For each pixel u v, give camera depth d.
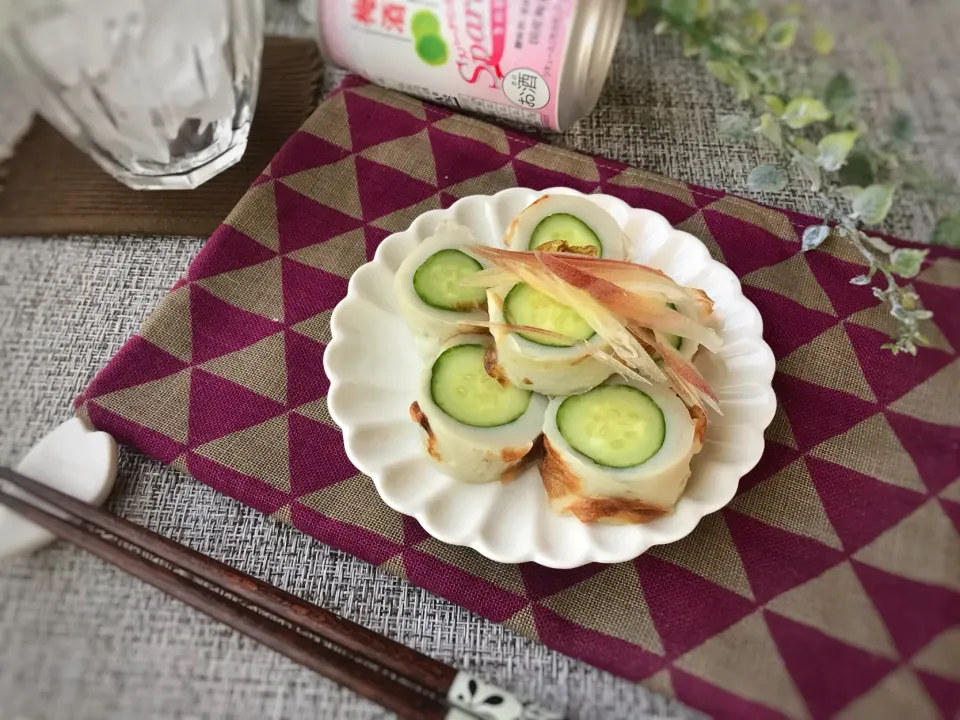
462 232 0.21
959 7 0.27
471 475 0.19
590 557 0.18
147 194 0.26
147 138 0.24
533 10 0.23
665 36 0.30
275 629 0.18
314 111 0.28
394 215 0.26
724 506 0.19
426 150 0.27
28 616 0.18
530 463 0.20
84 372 0.22
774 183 0.26
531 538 0.18
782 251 0.24
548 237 0.22
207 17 0.23
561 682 0.18
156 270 0.25
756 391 0.20
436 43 0.25
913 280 0.23
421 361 0.21
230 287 0.24
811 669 0.17
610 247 0.21
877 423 0.21
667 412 0.18
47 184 0.25
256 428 0.21
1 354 0.23
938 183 0.24
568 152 0.27
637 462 0.18
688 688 0.17
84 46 0.21
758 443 0.19
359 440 0.19
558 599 0.19
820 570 0.19
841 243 0.24
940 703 0.16
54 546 0.19
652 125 0.28
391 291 0.22
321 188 0.26
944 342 0.22
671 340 0.20
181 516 0.20
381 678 0.17
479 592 0.19
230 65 0.24
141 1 0.21
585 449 0.18
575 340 0.19
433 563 0.19
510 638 0.19
